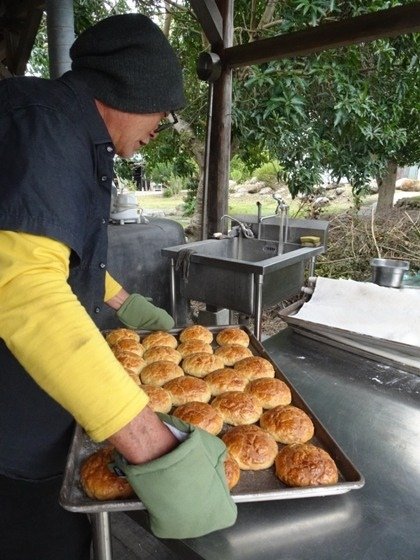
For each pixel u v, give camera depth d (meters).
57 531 1.12
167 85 0.82
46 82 0.80
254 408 1.09
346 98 3.52
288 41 2.31
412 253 3.97
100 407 0.55
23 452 0.98
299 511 0.74
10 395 0.93
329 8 3.17
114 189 2.96
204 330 1.60
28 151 0.65
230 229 3.03
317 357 1.36
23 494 1.06
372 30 2.00
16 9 4.01
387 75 3.86
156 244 2.81
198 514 0.64
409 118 4.41
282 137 3.78
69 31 2.86
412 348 1.22
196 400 1.18
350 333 1.33
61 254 0.63
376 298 1.48
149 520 0.70
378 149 4.10
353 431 0.97
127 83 0.79
